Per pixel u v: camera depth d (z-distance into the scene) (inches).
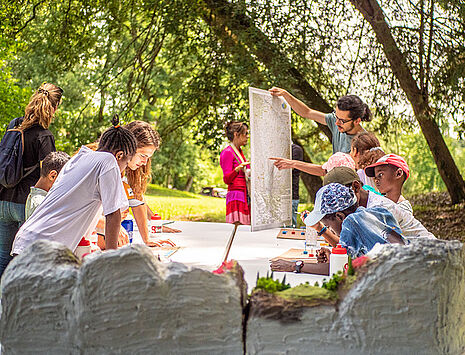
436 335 52.6
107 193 91.3
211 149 397.7
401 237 79.7
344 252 80.0
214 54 383.6
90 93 487.2
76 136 446.9
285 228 155.9
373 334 52.5
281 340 53.1
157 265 53.2
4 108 319.6
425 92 350.9
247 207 182.2
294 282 85.4
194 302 52.7
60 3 402.9
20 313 53.2
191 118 424.2
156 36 408.5
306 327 53.0
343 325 52.7
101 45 417.4
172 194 797.2
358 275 53.8
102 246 115.9
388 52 346.3
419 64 351.3
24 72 514.6
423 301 52.4
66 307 52.7
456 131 365.4
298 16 342.0
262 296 54.2
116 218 91.6
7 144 133.6
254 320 53.4
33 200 115.1
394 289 52.5
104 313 51.8
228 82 375.6
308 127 485.7
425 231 93.4
